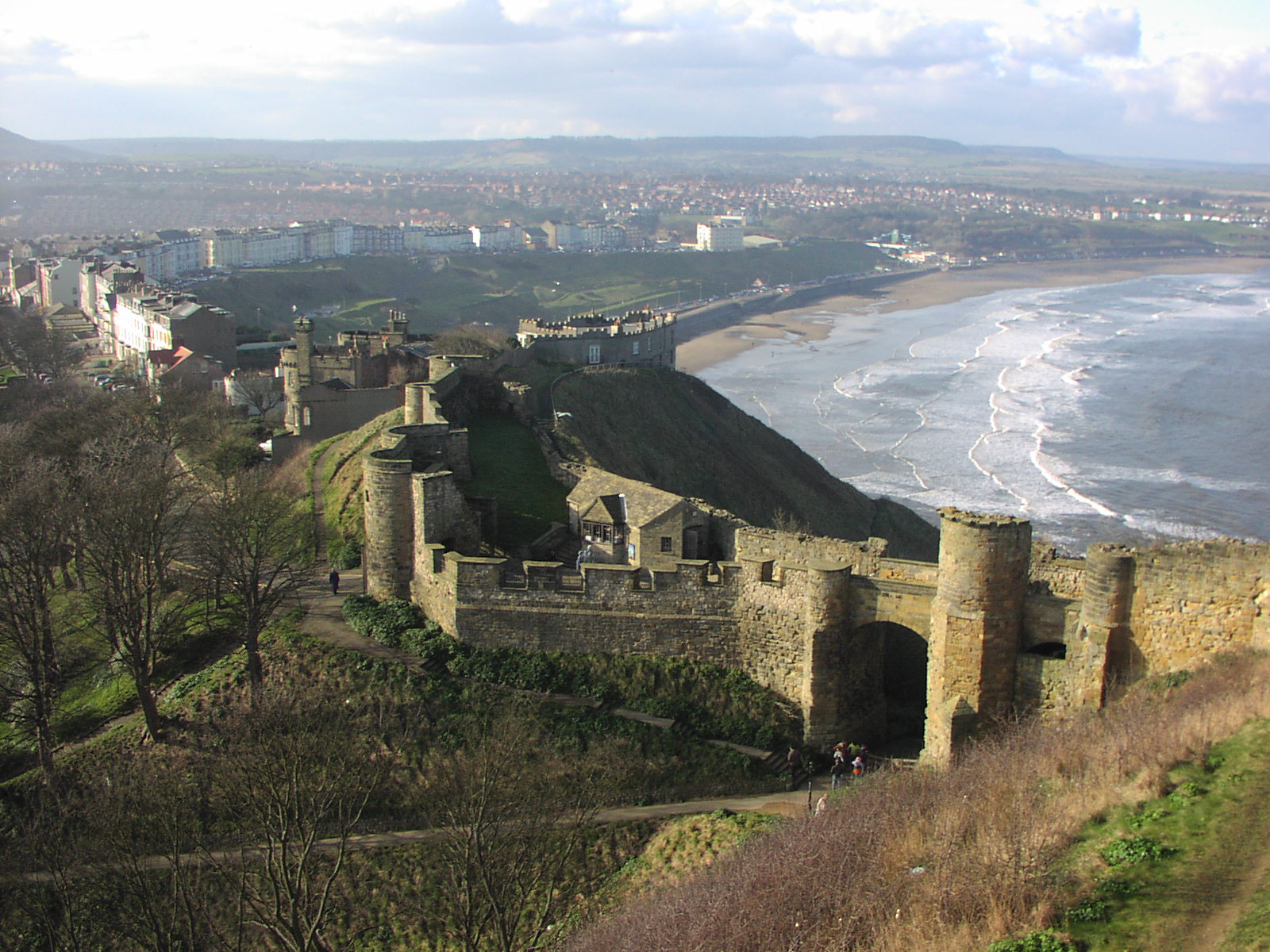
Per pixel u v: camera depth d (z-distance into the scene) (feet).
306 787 162.30
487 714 195.52
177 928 152.25
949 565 175.83
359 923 159.22
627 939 130.93
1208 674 153.69
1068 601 173.78
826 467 552.00
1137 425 627.05
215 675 210.38
